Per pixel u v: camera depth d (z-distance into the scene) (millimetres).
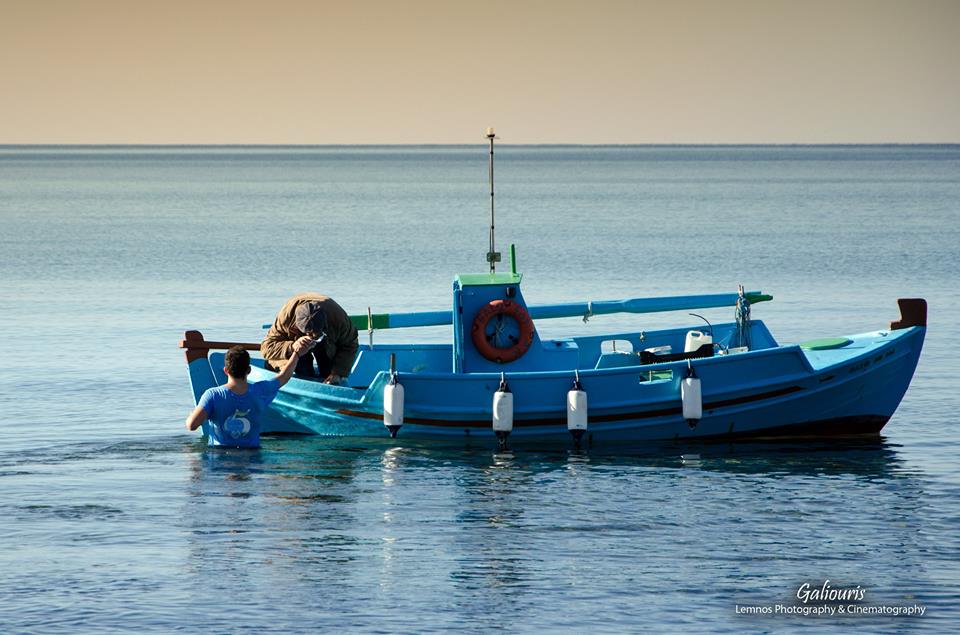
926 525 21922
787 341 48250
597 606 17734
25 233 125000
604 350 37781
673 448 29062
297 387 29438
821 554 20141
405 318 31984
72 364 42594
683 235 118625
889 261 86688
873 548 20484
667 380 29188
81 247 104938
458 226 138875
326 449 28484
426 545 20594
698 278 76562
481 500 23766
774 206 180000
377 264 88250
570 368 30406
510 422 28344
